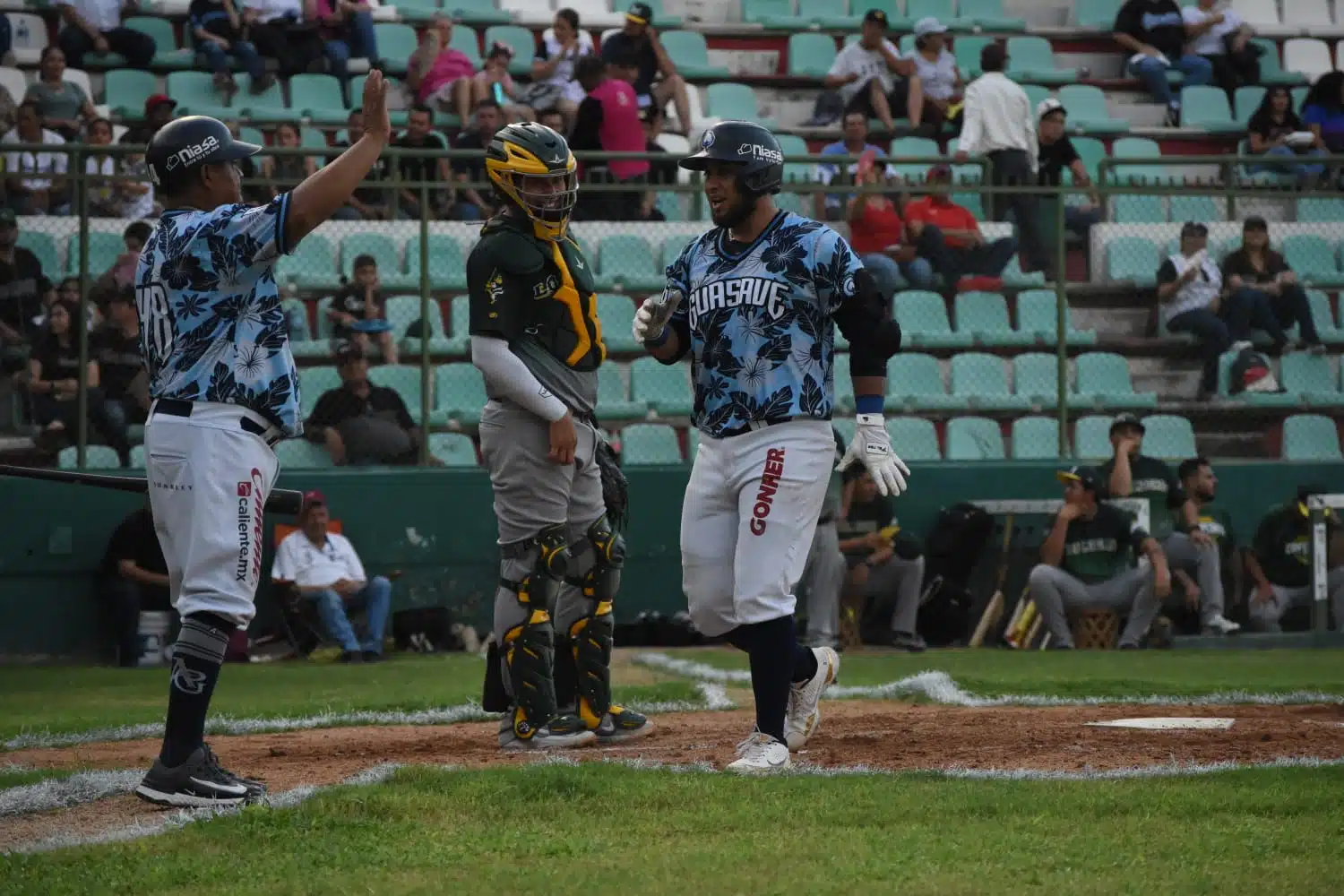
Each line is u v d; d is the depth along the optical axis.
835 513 47.44
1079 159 61.69
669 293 19.72
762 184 19.38
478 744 22.91
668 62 65.56
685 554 20.12
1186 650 46.66
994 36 77.88
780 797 16.52
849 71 69.06
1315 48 81.06
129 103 65.06
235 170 18.14
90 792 17.91
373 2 74.06
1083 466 48.16
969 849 13.93
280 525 46.62
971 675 36.44
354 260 51.00
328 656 44.25
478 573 48.66
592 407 22.53
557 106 63.00
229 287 17.14
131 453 47.06
